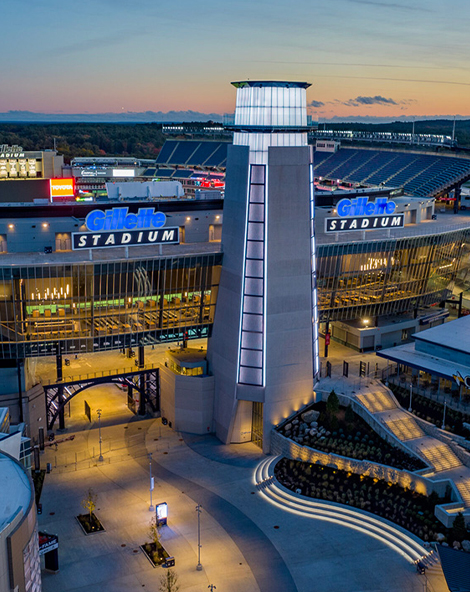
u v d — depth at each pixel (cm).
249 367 10862
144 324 11262
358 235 13388
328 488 9606
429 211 16250
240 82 10469
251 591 7575
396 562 8088
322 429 10738
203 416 11431
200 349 12375
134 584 7662
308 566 8012
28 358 11112
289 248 10619
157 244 11138
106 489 9675
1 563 5234
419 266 13388
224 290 11162
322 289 12456
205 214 12775
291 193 10481
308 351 11112
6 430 8400
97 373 11725
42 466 10300
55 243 11862
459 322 12462
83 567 7956
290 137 10450
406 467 9606
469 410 10694
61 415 11475
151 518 8969
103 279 10644
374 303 13162
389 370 12238
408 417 10769
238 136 10662
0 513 5741
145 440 11225
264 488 9725
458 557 7450
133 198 14125
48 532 8625
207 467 10375
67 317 10706
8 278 10138
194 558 8144
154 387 12506
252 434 11238
